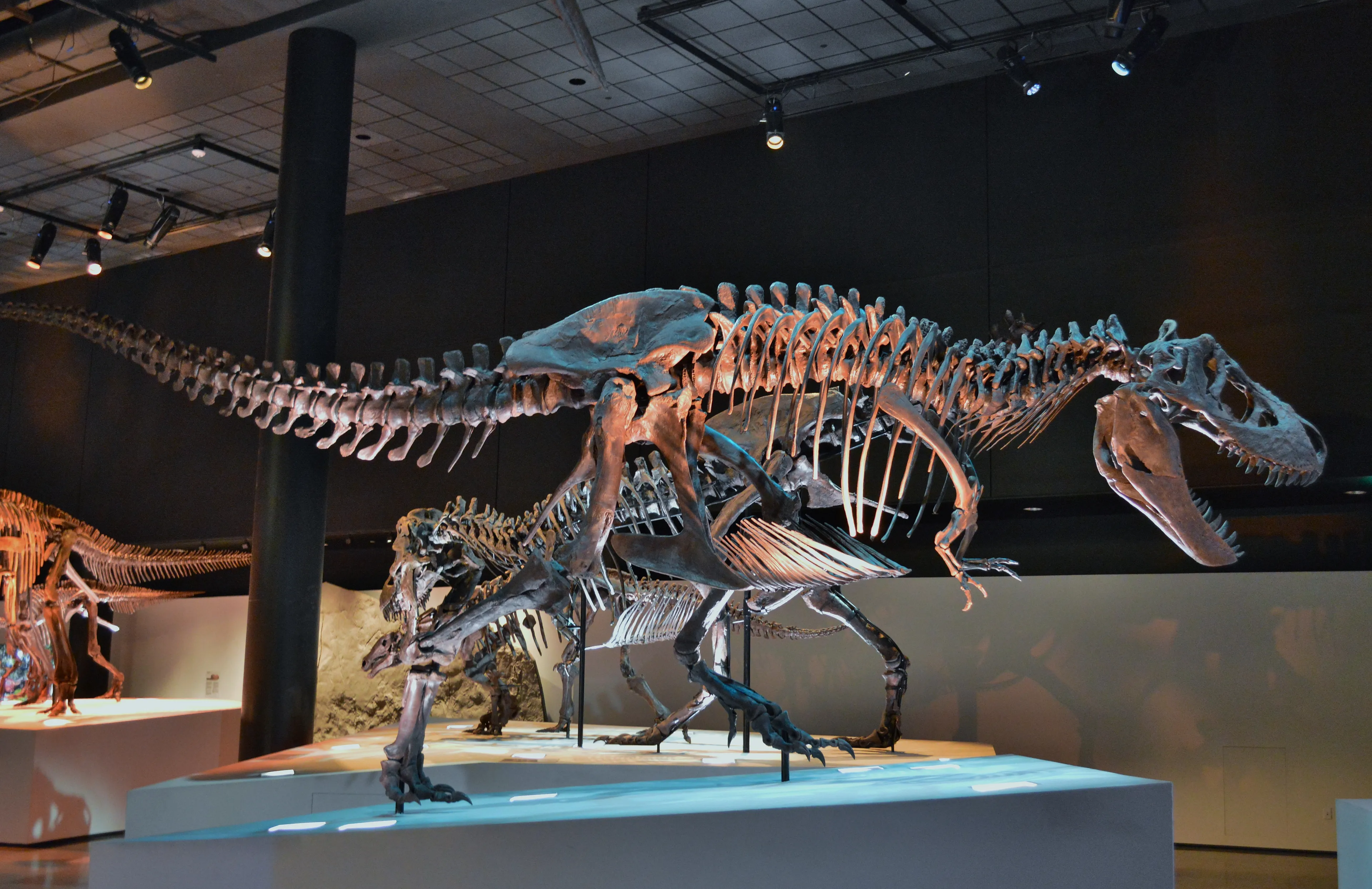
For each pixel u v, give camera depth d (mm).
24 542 9602
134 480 12367
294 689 8117
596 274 9852
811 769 6156
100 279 13047
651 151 9734
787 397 5984
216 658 11875
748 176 9258
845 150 8867
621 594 7980
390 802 6375
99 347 12883
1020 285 8102
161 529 12117
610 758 6926
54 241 12414
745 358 5348
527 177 10344
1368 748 7305
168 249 12516
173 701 10555
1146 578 8031
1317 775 7418
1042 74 8219
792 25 7918
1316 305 7227
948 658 8570
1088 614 8172
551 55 8438
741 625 8703
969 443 6270
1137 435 5785
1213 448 7500
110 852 4359
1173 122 7770
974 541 9375
